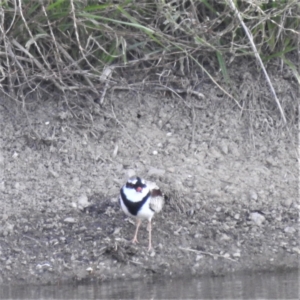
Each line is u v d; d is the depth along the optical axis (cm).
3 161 1399
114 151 1429
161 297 1120
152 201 1238
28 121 1435
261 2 1411
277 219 1331
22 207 1324
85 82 1470
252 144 1468
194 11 1448
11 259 1229
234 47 1468
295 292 1137
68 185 1370
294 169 1436
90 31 1440
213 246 1270
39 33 1429
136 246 1257
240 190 1384
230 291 1147
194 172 1409
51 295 1138
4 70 1443
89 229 1286
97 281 1209
